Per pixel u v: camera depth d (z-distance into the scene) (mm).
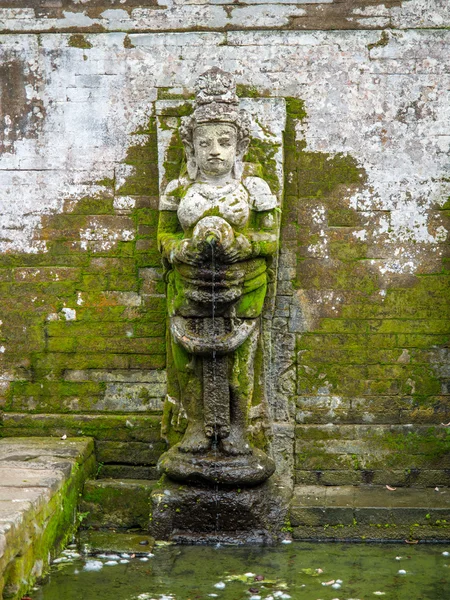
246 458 6363
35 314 7203
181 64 7098
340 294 7023
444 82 6977
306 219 7039
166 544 6207
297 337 7051
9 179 7180
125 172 7137
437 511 6289
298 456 6965
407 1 6996
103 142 7145
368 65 7000
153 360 7141
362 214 7020
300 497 6586
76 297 7180
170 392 6797
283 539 6289
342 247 7020
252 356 6520
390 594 5230
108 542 6184
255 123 6898
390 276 7016
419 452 6922
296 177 7035
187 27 7094
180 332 6340
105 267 7160
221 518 6277
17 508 5113
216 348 6234
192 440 6449
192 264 6164
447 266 6984
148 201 7137
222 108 6344
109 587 5336
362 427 6961
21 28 7145
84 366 7180
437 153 6984
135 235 7141
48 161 7168
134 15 7105
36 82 7160
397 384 6996
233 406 6477
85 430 7117
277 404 7051
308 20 7035
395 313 7008
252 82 7062
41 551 5508
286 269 7035
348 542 6277
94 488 6645
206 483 6332
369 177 7008
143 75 7109
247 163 6672
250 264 6348
